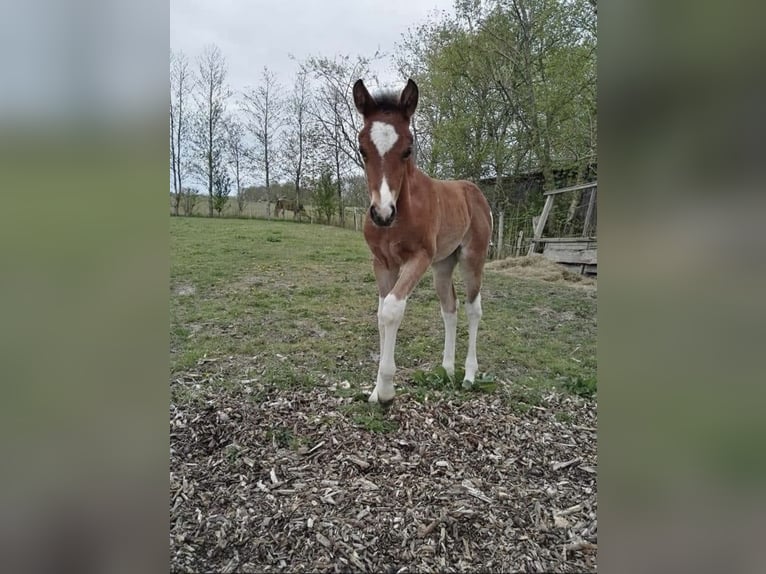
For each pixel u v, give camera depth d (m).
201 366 3.56
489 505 2.09
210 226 10.65
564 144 8.73
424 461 2.40
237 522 1.97
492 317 5.03
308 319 4.71
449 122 9.79
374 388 3.25
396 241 2.80
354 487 2.19
